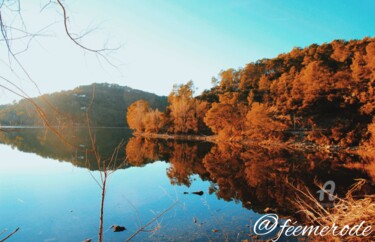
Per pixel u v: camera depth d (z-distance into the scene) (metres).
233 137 39.62
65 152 22.42
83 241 6.28
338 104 35.44
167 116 56.88
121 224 7.38
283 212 8.20
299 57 60.28
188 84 57.62
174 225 7.23
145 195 10.48
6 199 9.66
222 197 10.26
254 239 6.20
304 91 37.84
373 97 30.19
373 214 3.78
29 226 7.23
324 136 30.23
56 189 11.15
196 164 18.77
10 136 40.75
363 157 21.38
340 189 10.73
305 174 14.42
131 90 117.00
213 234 6.58
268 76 58.62
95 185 11.88
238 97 52.09
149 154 24.61
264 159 20.66
